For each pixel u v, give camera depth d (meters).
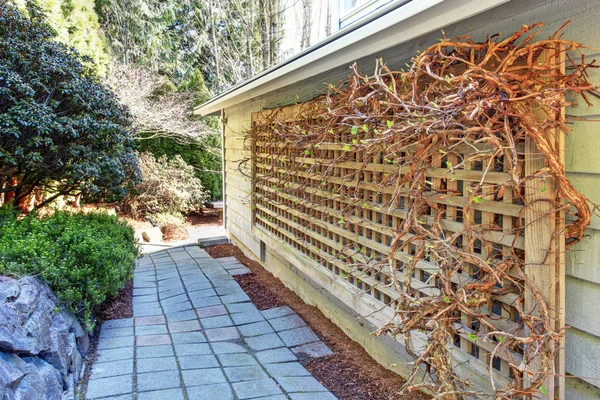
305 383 2.71
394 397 2.52
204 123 11.30
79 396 2.50
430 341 1.86
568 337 1.69
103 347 3.25
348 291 3.14
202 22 16.16
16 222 3.74
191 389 2.61
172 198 9.31
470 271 2.00
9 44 4.11
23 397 1.94
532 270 1.63
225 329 3.64
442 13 1.77
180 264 6.03
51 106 4.32
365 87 2.44
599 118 1.52
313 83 3.68
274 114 4.45
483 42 1.93
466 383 1.79
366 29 2.09
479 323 1.98
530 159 1.61
